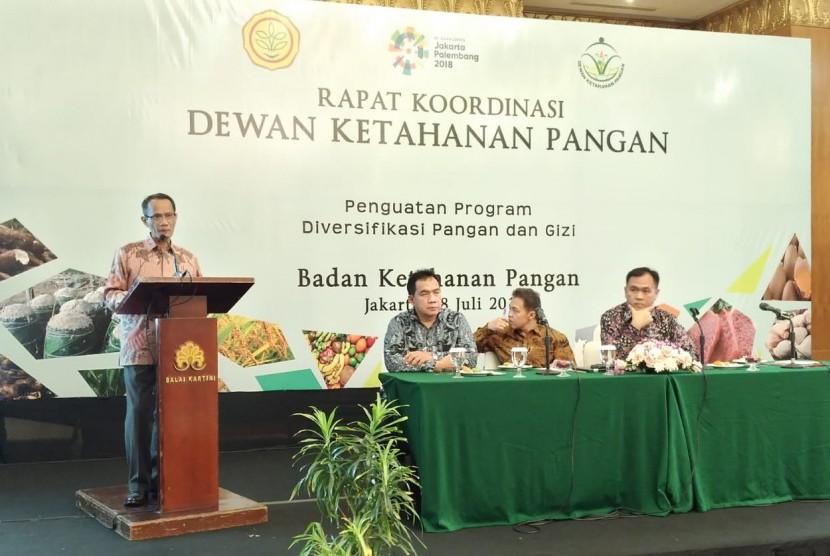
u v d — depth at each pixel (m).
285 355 5.64
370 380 5.80
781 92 6.60
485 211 6.02
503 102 6.07
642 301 6.29
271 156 5.62
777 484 4.37
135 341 4.07
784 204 6.61
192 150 5.47
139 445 4.02
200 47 5.49
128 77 5.36
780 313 4.81
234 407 5.86
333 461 2.82
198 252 5.49
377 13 5.84
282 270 5.64
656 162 6.35
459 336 5.71
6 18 5.16
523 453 4.01
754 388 4.32
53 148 5.23
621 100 6.29
